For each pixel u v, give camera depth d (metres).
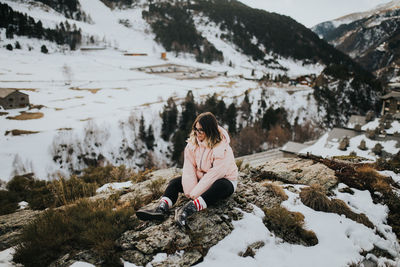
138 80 137.25
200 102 93.19
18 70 121.62
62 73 127.75
